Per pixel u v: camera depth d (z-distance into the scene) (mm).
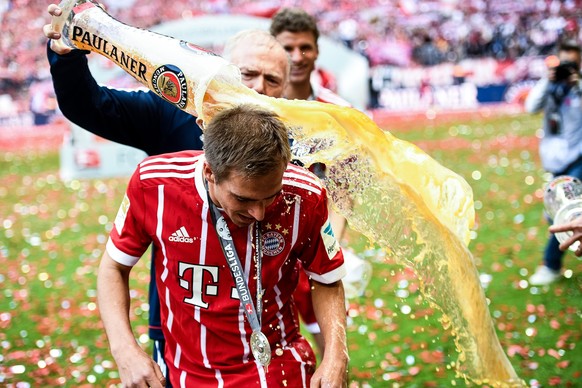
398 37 23000
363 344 5309
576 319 5555
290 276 2758
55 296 6625
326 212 2670
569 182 3426
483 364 2654
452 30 22891
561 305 5844
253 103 2557
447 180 2668
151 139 3365
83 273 7328
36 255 8070
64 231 9172
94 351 5352
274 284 2693
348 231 8188
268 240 2602
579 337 5207
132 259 2730
